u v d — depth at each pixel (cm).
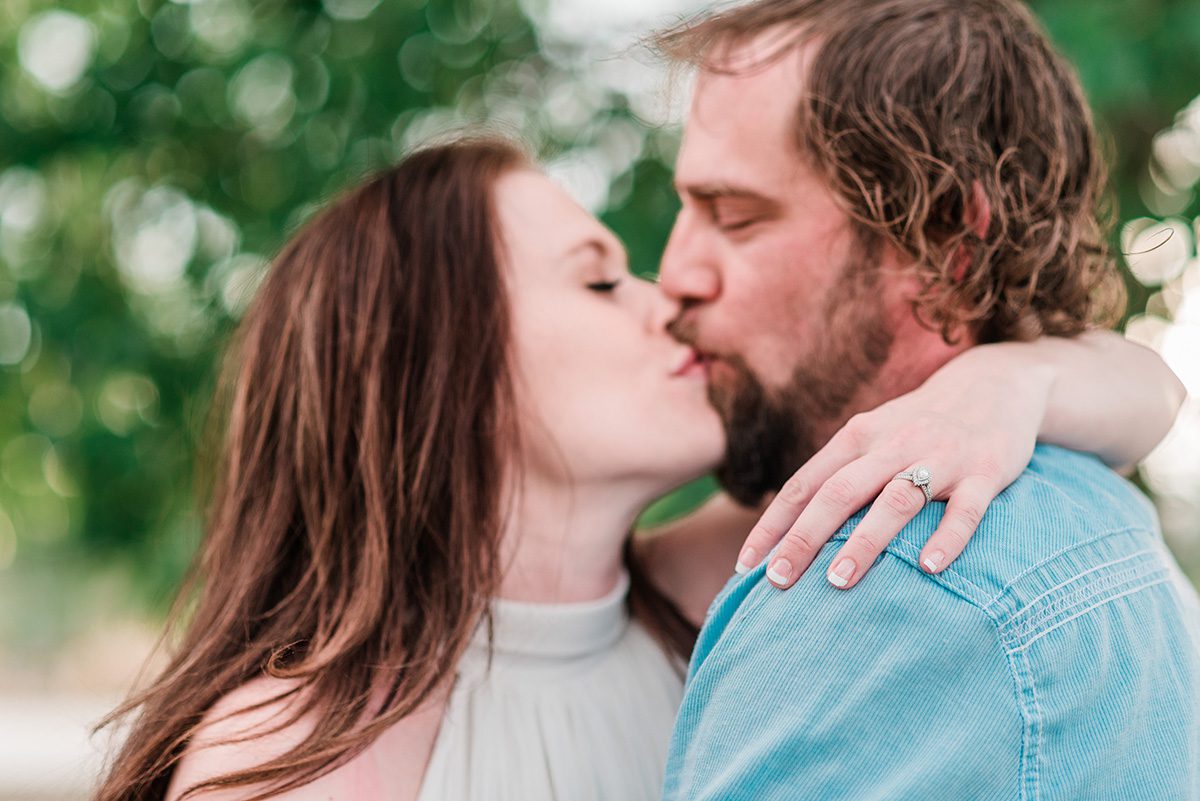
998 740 99
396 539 137
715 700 108
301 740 123
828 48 138
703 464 145
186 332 298
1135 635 110
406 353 144
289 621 139
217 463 193
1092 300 155
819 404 142
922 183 132
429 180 153
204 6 298
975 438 112
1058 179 142
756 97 141
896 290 136
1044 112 141
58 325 299
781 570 105
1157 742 108
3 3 303
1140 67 216
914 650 99
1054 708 101
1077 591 106
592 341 143
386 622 133
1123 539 118
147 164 301
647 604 163
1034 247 136
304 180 281
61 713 211
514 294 145
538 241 148
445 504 140
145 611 309
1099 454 136
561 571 145
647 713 148
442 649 133
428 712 132
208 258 290
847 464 112
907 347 138
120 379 305
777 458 144
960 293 132
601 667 146
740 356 144
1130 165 247
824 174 137
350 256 152
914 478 106
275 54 286
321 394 148
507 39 294
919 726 98
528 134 276
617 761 140
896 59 136
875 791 96
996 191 133
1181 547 297
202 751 124
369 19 287
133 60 298
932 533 105
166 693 137
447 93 291
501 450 142
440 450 141
